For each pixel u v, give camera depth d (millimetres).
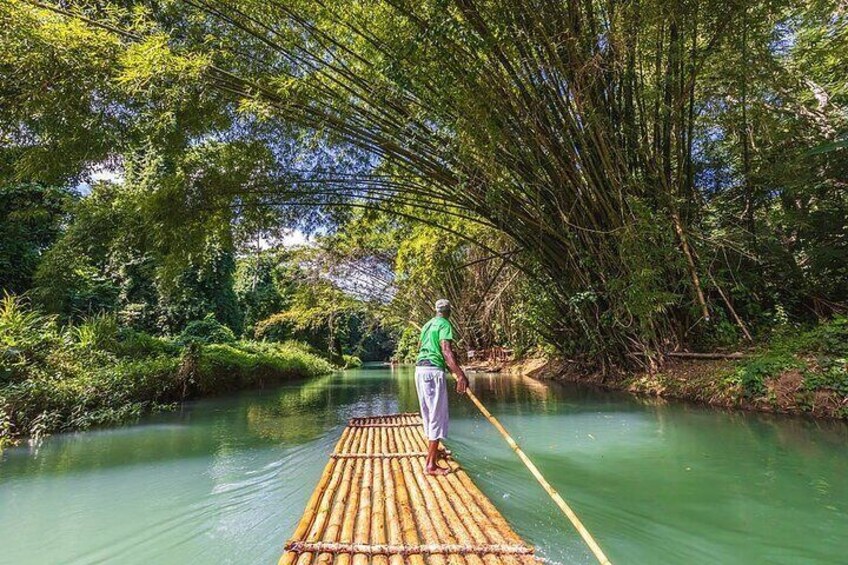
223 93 5703
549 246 7902
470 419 6145
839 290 7410
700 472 3625
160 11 5602
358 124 6391
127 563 2406
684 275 7258
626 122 6832
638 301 6836
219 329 14148
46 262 8617
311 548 2186
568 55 5504
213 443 5148
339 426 6188
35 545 2631
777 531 2588
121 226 7781
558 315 9914
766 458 3900
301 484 3666
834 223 7230
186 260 7965
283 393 10766
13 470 4117
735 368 6465
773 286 7691
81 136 5309
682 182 7328
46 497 3412
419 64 5117
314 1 5410
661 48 6199
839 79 7535
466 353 18547
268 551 2516
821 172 7156
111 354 8422
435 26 4703
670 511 2896
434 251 11945
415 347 29375
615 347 8578
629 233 6586
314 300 19562
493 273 14031
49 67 4516
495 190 6430
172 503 3264
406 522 2484
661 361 7738
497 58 5414
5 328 6691
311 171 7387
